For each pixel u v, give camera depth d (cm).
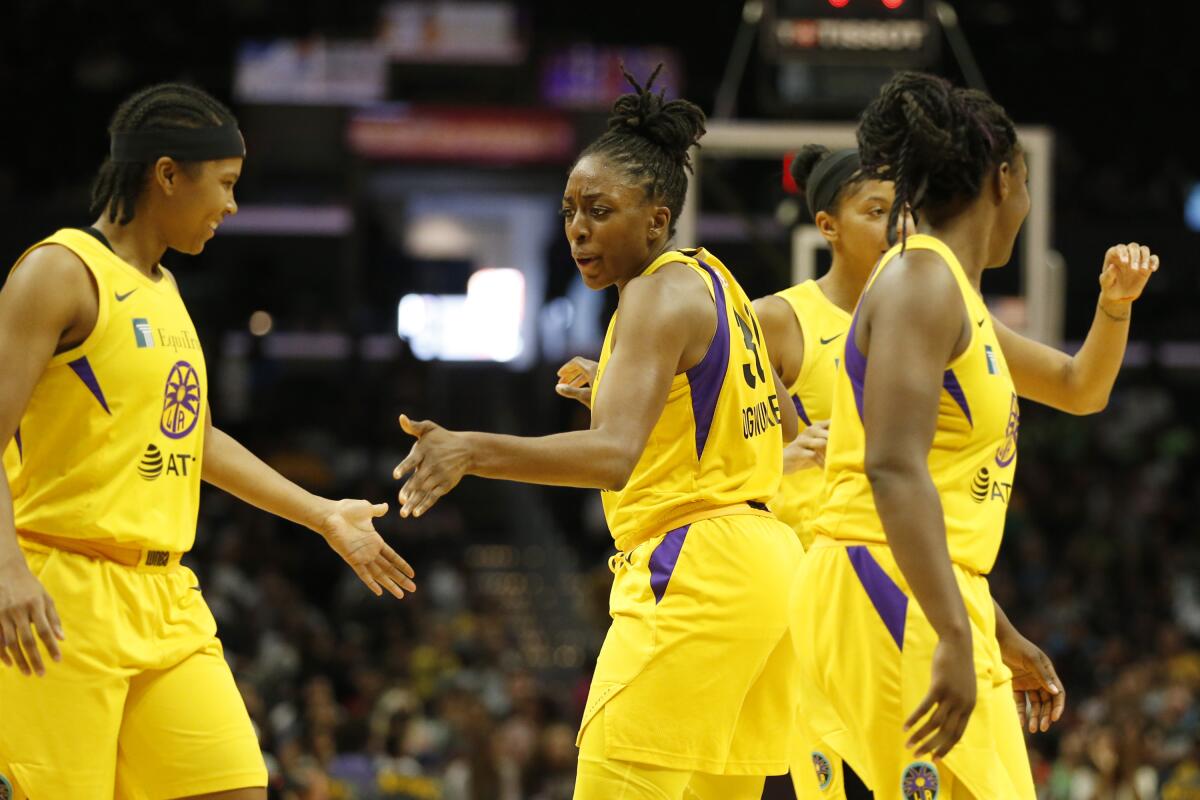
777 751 962
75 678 915
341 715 2961
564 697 3841
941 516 783
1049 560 4931
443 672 3494
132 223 970
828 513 866
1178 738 2812
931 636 816
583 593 4719
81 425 930
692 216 2264
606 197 921
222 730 957
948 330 808
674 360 893
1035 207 2267
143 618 941
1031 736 2975
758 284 3534
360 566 1042
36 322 907
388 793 2428
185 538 978
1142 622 4066
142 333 947
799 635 877
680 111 945
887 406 794
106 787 926
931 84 853
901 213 878
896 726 826
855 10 2417
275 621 3600
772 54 2412
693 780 968
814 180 1193
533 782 2786
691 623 905
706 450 923
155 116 959
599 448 850
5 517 869
